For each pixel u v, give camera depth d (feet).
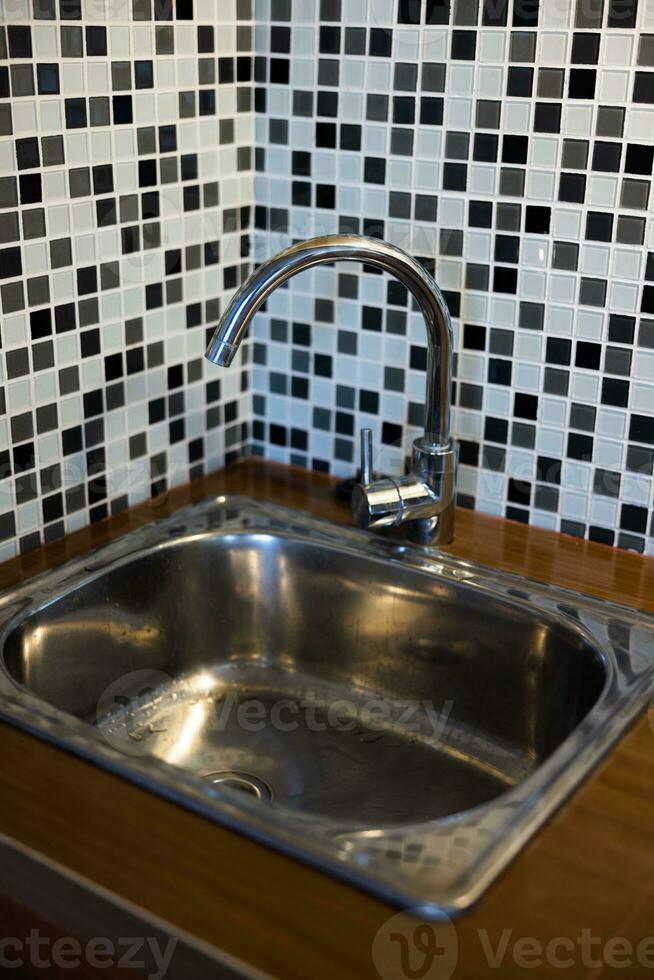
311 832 2.51
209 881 2.40
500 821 2.58
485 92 3.73
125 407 4.09
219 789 2.66
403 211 4.03
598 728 2.95
